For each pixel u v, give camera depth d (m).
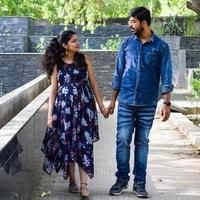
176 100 17.58
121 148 6.61
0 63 18.66
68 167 6.42
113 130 12.04
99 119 13.68
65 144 6.26
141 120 6.52
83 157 6.30
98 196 6.60
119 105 6.56
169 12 26.27
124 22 26.53
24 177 5.50
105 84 18.47
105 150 9.67
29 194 6.02
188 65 23.73
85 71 6.38
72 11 16.16
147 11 6.40
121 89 6.54
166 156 9.25
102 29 25.33
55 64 6.38
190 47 24.75
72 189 6.71
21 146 5.24
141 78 6.41
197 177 7.78
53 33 25.61
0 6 27.95
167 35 26.23
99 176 7.66
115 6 19.22
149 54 6.40
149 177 7.73
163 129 12.24
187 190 7.04
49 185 7.06
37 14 28.50
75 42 6.33
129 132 6.54
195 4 10.38
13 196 4.82
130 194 6.70
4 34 24.80
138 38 6.46
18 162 5.07
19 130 5.09
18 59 18.64
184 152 9.60
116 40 23.42
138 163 6.60
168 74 6.38
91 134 6.33
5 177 4.42
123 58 6.55
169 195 6.78
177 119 12.66
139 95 6.43
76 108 6.27
